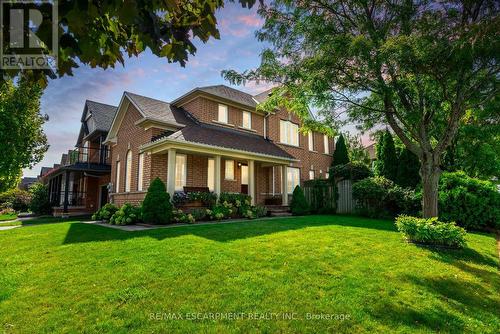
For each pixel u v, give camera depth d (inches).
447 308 157.8
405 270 209.9
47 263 228.5
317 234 316.5
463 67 245.4
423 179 314.7
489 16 226.2
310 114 417.1
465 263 233.8
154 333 128.7
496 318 150.2
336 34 279.4
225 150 512.4
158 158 516.7
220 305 152.5
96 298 162.4
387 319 143.3
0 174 600.7
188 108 637.9
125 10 68.2
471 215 411.2
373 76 280.8
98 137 864.9
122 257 231.0
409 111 296.2
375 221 459.5
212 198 493.4
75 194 858.1
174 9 80.2
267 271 198.8
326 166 880.3
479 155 562.6
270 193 701.9
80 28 69.2
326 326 135.5
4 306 157.3
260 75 314.5
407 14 273.3
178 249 248.5
